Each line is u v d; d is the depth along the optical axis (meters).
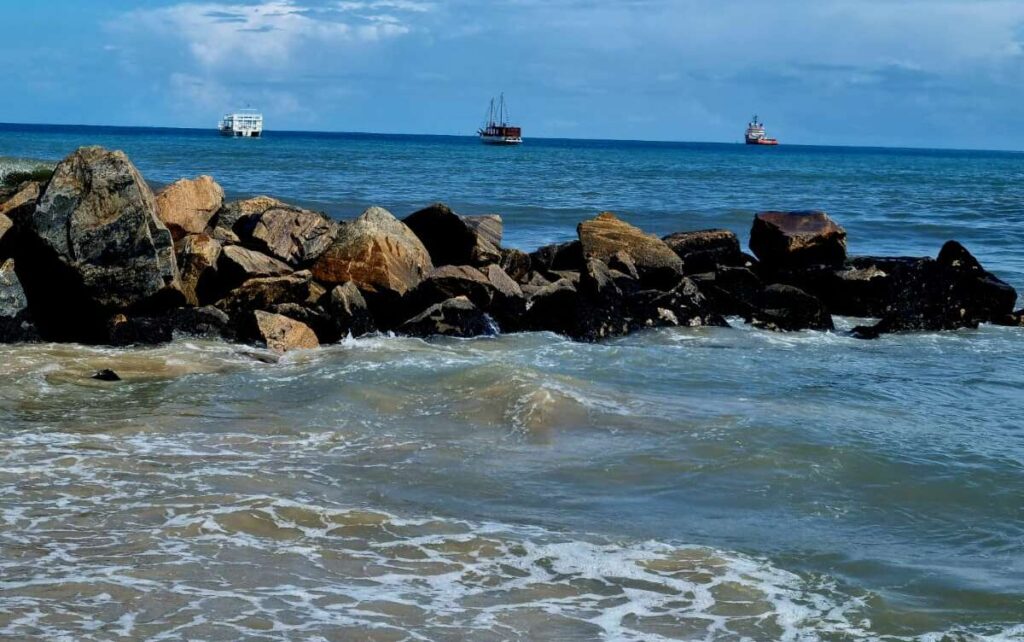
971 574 9.31
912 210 55.19
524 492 11.15
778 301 22.38
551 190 62.97
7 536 9.30
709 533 10.16
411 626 7.95
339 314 19.41
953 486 11.66
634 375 16.98
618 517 10.49
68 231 18.14
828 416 14.48
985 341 21.56
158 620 7.83
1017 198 70.12
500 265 23.89
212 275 20.47
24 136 181.62
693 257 25.72
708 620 8.25
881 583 9.08
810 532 10.28
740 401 15.33
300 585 8.59
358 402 14.46
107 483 10.81
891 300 23.31
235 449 12.27
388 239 21.00
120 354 17.16
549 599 8.52
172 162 86.56
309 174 74.38
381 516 10.16
